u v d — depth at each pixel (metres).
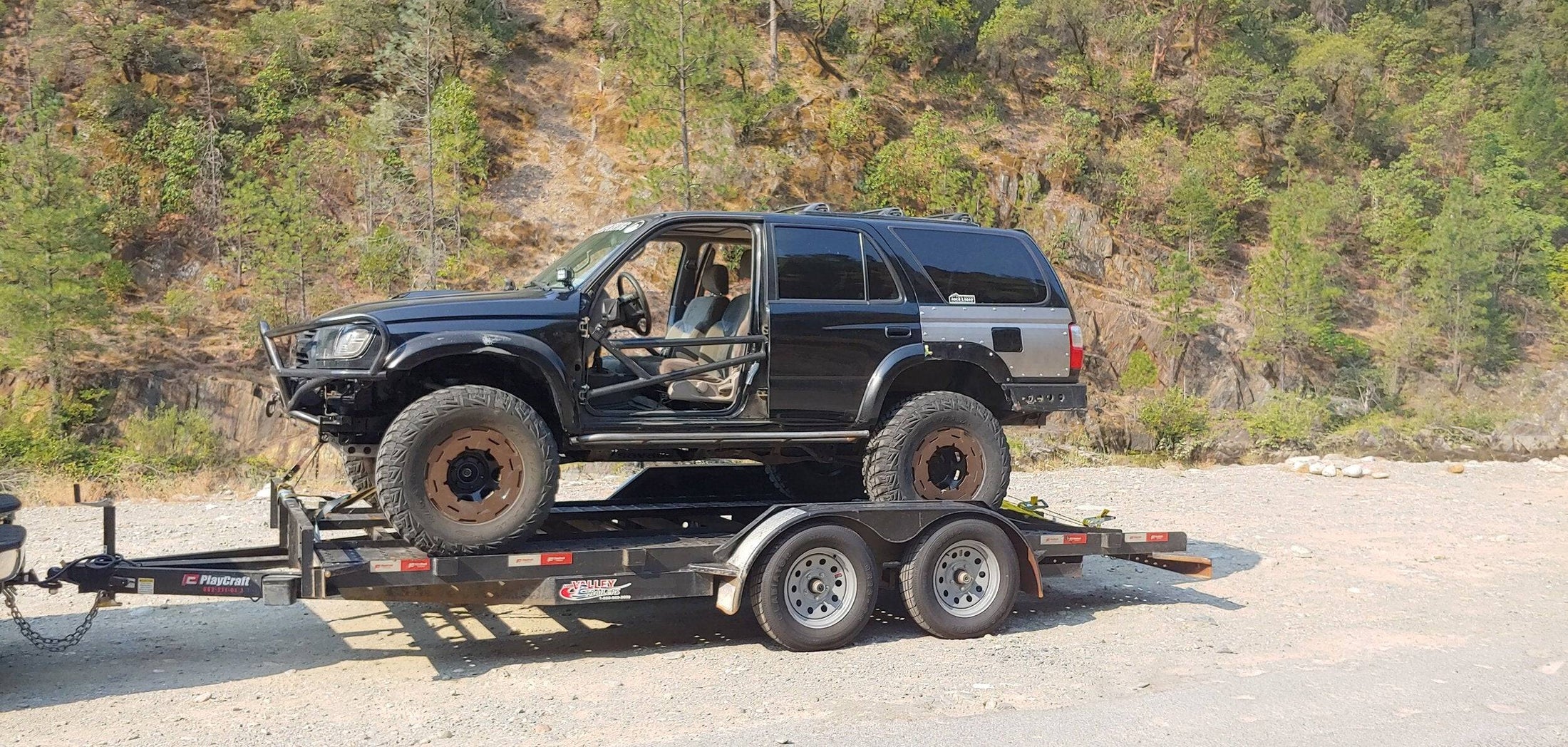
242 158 31.92
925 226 7.70
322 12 36.97
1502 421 32.66
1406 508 14.55
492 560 6.21
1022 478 16.31
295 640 7.00
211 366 25.70
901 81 42.56
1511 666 6.75
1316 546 11.26
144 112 32.53
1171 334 33.19
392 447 6.01
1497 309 39.91
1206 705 5.75
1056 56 47.25
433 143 32.16
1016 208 36.50
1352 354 36.34
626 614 7.88
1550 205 48.28
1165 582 9.34
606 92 36.44
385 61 36.44
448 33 36.31
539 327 6.48
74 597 8.09
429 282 28.78
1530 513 14.56
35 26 33.41
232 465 20.91
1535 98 50.62
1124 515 13.02
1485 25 64.62
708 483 8.96
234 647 6.80
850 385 7.23
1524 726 5.52
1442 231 37.94
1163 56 48.12
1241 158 44.03
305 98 34.72
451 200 30.66
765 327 7.02
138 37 33.84
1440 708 5.80
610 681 6.13
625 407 7.07
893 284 7.45
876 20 42.78
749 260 7.55
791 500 9.02
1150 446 26.58
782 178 33.94
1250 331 35.16
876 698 5.84
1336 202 40.97
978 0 46.41
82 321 24.73
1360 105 49.62
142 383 24.39
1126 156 41.12
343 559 6.24
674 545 6.87
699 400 7.16
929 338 7.46
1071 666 6.52
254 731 5.20
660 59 29.70
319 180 31.72
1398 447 28.44
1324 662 6.75
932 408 7.36
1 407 23.30
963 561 7.27
